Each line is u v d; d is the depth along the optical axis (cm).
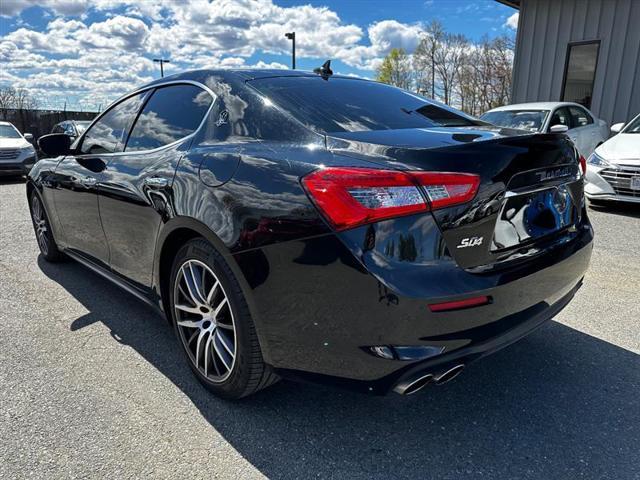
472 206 169
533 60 1153
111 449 188
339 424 205
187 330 236
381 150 176
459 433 199
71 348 269
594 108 1064
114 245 287
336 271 164
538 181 197
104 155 294
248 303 190
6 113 2180
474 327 172
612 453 187
